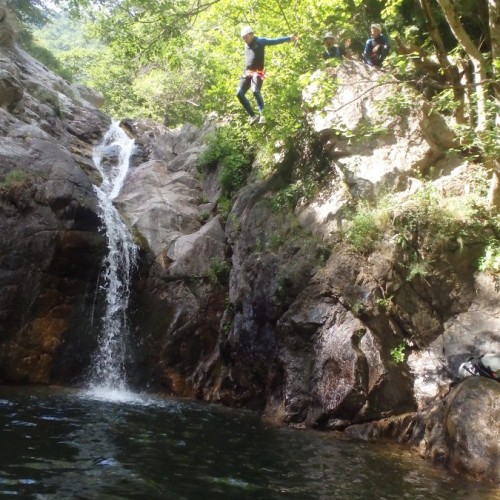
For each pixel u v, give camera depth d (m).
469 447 6.71
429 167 10.54
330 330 9.27
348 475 6.27
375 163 10.64
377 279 9.33
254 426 8.77
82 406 9.12
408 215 9.61
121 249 12.68
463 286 9.34
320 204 10.88
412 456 7.44
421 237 9.53
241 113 14.23
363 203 10.27
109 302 12.42
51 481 5.18
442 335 9.10
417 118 10.70
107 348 12.23
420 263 9.35
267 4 11.96
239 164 14.07
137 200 14.77
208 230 13.27
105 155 17.05
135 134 19.69
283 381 9.90
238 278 11.52
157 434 7.50
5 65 16.61
